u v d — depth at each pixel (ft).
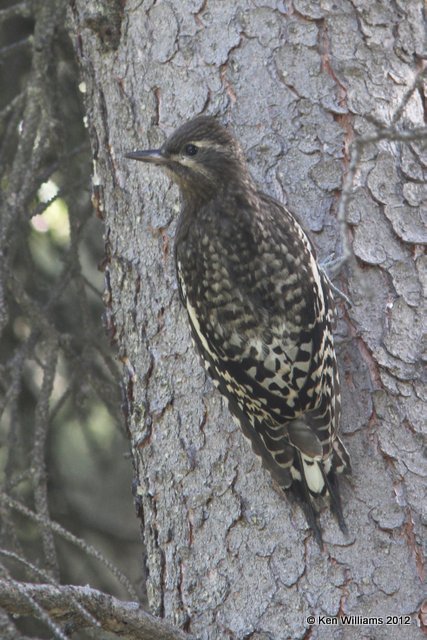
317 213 32.04
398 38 33.17
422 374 30.45
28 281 47.03
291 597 29.50
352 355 30.83
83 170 43.88
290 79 32.78
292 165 32.40
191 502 31.07
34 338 41.11
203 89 33.22
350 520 29.60
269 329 30.12
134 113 33.91
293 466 30.04
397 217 31.55
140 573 46.68
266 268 30.63
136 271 33.24
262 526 30.12
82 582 45.93
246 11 33.27
